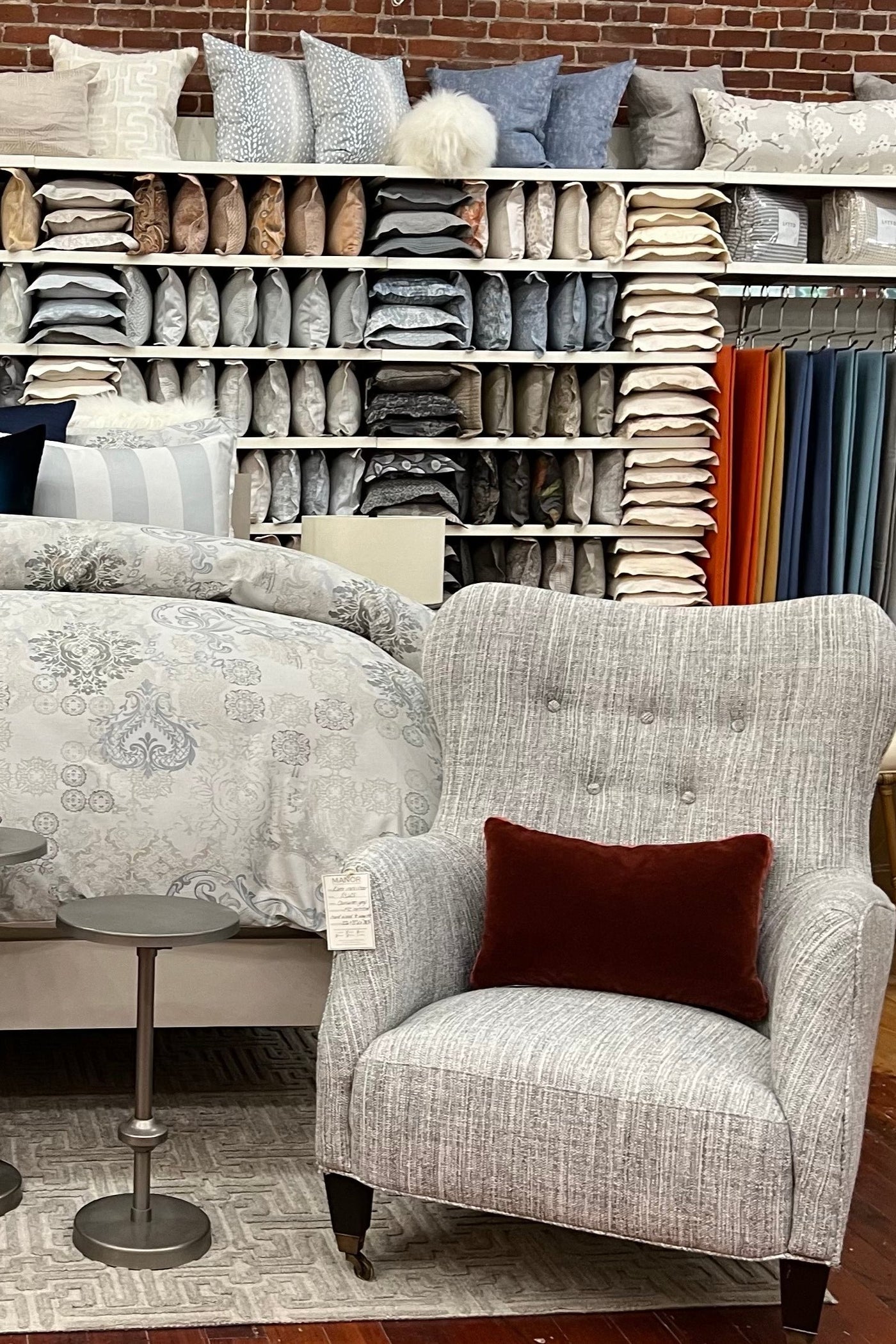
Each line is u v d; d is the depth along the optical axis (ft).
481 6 17.99
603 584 17.11
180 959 7.93
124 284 15.79
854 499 17.39
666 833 7.41
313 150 16.19
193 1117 8.39
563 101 16.80
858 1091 5.91
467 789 7.72
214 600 8.89
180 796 7.79
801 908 6.31
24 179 15.44
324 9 17.71
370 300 16.44
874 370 17.04
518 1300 6.50
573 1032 6.29
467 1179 6.14
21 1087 8.79
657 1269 6.89
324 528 13.00
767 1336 6.31
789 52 18.51
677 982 6.76
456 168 15.85
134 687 7.93
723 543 16.81
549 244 16.37
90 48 17.12
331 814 7.95
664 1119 5.88
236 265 15.83
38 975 7.79
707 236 16.52
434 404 16.31
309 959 8.06
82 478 10.78
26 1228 6.87
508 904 7.04
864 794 7.21
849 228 16.98
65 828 7.68
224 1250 6.79
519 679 7.77
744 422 17.02
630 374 16.63
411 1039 6.31
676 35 18.33
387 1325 6.23
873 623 7.30
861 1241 7.25
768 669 7.45
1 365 15.72
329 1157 6.40
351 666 8.37
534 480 16.90
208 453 11.53
